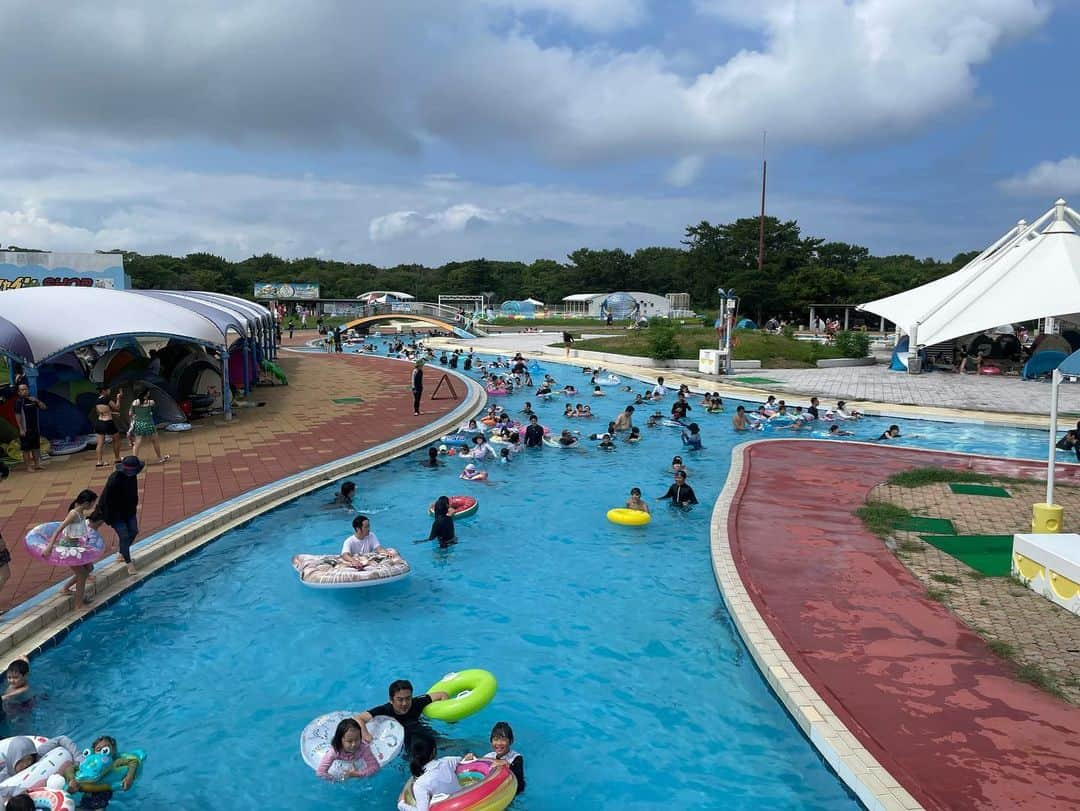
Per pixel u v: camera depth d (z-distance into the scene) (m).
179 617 8.89
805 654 7.34
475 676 7.05
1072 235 33.19
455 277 125.88
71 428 17.55
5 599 8.53
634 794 5.81
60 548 8.30
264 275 122.19
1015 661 7.13
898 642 7.57
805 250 92.12
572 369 37.25
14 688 7.00
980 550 10.34
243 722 6.83
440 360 40.84
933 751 5.72
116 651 8.09
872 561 9.97
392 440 18.33
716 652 8.06
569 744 6.45
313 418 21.64
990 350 35.31
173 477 14.36
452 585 9.91
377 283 125.00
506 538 11.76
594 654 8.05
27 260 42.31
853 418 22.50
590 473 15.95
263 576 10.13
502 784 5.59
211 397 22.28
